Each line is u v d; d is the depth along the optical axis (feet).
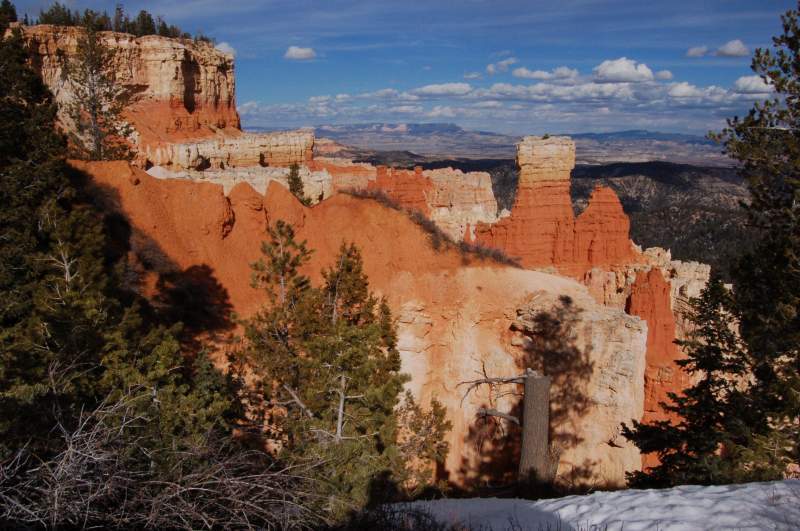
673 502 33.12
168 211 112.27
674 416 125.90
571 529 33.86
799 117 53.42
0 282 75.61
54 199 86.17
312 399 62.95
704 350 69.10
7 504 26.73
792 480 33.53
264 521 33.35
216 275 109.91
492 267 117.08
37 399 39.22
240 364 77.82
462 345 110.83
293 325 76.48
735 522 28.66
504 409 104.99
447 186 261.65
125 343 61.52
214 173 170.60
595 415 103.40
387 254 117.91
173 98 231.91
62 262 73.77
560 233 203.41
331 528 37.78
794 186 53.67
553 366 105.70
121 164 110.73
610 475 102.06
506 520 38.75
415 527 41.19
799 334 54.80
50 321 61.57
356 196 128.16
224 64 273.13
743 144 55.88
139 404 41.47
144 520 29.30
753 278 60.70
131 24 263.08
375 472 53.21
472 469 104.94
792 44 53.11
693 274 181.37
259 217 120.67
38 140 97.45
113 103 193.36
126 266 95.61
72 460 27.94
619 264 197.98
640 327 104.73
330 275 88.12
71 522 26.99
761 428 57.41
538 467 64.49
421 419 79.15
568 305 108.78
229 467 35.94
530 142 203.31
